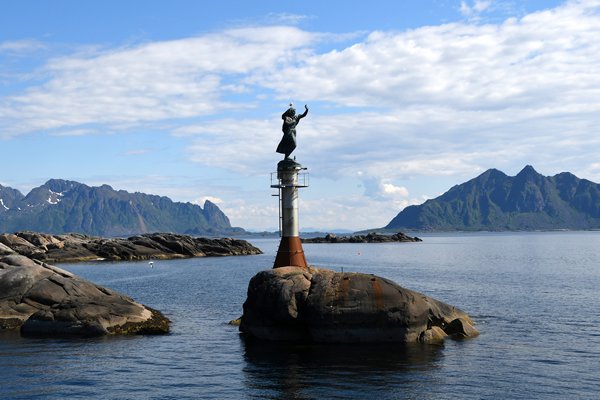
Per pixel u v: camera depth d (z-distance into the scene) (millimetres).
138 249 135875
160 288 64688
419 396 21844
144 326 34438
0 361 26969
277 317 30828
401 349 29141
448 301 50375
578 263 106750
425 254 155250
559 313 43125
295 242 36500
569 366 26516
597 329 36188
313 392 22297
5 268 38250
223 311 45500
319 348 29547
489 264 105938
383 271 89438
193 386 23281
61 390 22719
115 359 27609
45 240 130750
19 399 21625
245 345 30891
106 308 34688
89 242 138875
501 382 23750
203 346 30672
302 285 31297
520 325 37656
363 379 23969
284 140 36750
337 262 118000
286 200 36500
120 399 21656
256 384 23469
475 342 31625
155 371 25547
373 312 29797
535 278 74375
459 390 22625
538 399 21688
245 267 104125
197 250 150250
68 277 39469
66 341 31375
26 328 33156
